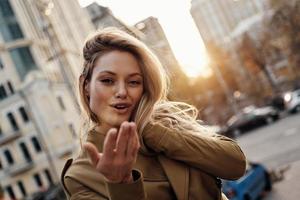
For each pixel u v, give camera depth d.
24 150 36.84
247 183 10.44
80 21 36.03
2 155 37.47
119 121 1.48
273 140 21.27
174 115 1.68
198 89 58.22
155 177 1.53
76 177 1.47
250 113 32.41
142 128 1.57
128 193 1.15
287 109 32.94
